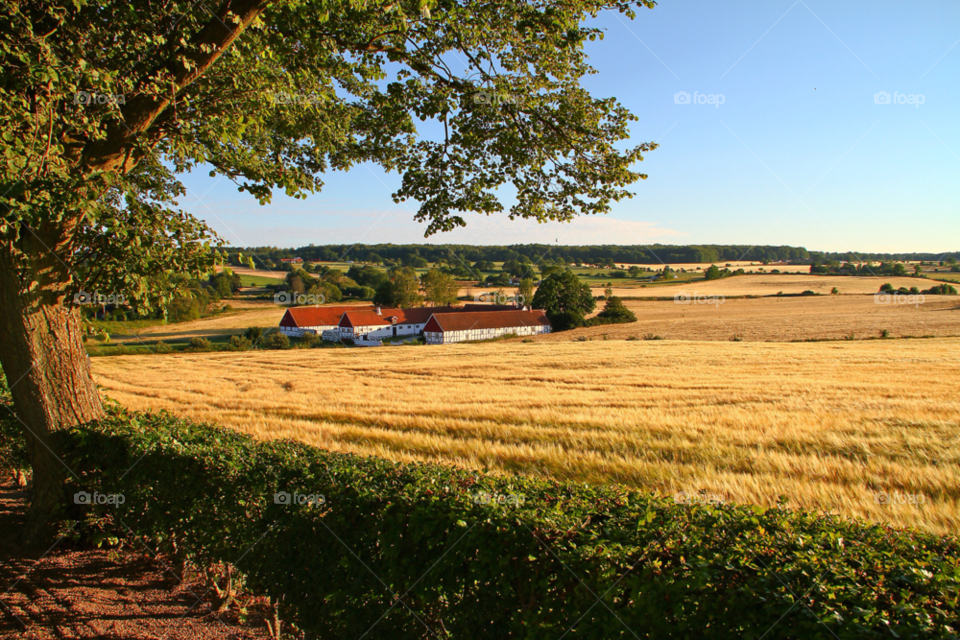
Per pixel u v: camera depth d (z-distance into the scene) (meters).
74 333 7.05
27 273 6.36
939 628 2.19
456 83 7.66
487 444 13.37
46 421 6.77
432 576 3.36
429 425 16.27
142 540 6.20
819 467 10.90
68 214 5.66
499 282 103.69
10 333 6.52
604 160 7.94
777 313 73.50
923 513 8.00
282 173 8.58
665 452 12.48
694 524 3.15
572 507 3.46
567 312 74.81
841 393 21.58
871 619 2.25
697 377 28.59
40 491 6.83
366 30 7.23
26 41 5.31
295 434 15.16
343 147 9.12
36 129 5.31
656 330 65.69
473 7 6.86
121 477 6.10
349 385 28.89
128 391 28.64
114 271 6.24
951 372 27.97
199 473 5.03
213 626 5.07
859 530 3.17
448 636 3.37
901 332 53.06
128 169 7.07
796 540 2.92
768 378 27.16
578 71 7.70
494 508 3.37
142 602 5.53
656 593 2.65
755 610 2.47
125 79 6.11
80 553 6.68
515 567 3.09
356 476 4.16
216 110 7.38
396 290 91.81
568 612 2.86
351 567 3.78
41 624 5.01
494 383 28.58
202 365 42.66
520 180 8.41
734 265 122.12
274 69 7.36
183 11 6.27
